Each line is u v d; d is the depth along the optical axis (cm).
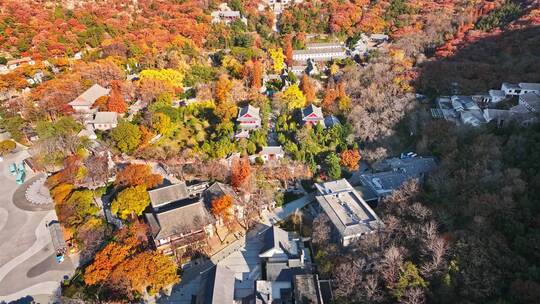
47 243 8506
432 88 12644
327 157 10131
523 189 6938
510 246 6288
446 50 14875
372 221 7688
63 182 9662
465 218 7081
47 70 14175
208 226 8394
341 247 7656
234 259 8044
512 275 5788
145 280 6962
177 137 11381
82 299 6912
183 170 10175
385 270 6444
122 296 6931
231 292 6906
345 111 12438
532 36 13662
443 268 6172
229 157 10450
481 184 7475
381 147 10425
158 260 7119
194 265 7888
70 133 10794
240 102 13300
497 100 11081
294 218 8831
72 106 12206
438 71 12950
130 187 8681
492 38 14838
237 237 8562
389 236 7231
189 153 10594
